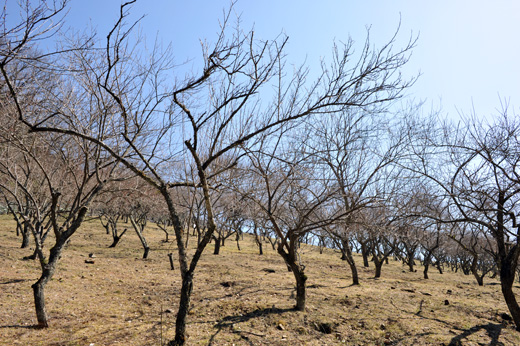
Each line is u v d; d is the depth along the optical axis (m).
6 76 5.40
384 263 25.42
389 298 10.15
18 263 12.46
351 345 6.64
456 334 7.16
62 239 7.25
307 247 29.78
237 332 6.95
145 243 17.75
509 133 8.09
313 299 9.65
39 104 7.34
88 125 8.00
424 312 8.82
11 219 27.23
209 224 6.26
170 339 6.38
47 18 4.96
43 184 10.70
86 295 9.66
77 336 6.48
